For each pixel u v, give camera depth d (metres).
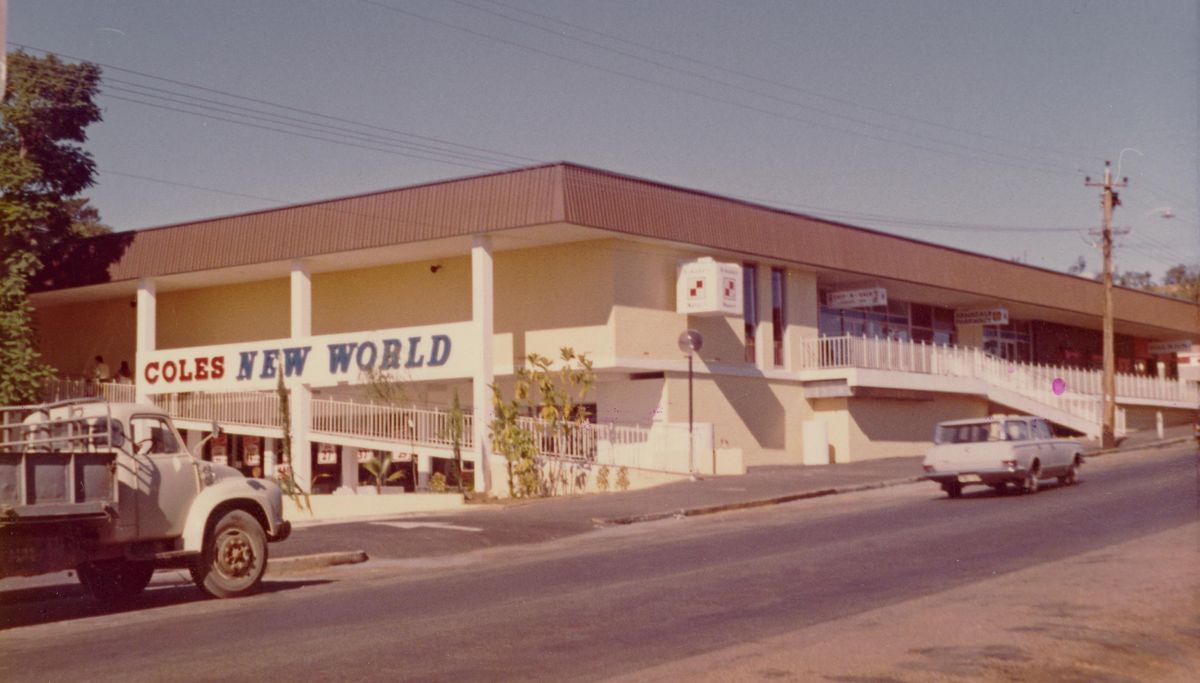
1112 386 41.59
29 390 37.75
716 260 37.72
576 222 31.45
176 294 42.84
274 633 11.65
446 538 21.41
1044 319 58.16
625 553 18.16
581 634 10.95
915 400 43.53
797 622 11.32
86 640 11.84
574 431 31.42
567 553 18.98
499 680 9.04
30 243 39.00
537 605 12.91
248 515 15.45
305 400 34.72
